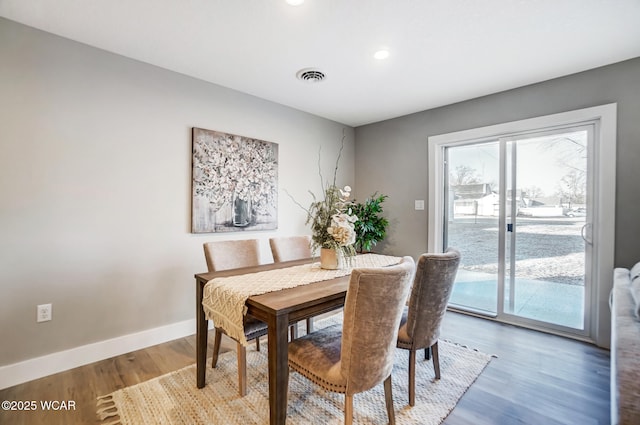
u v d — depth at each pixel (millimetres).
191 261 2824
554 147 2889
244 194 3178
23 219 2021
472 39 2158
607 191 2516
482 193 3363
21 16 1929
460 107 3408
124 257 2445
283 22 1976
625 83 2449
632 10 1826
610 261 2504
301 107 3637
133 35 2143
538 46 2250
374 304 1323
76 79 2215
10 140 1976
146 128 2551
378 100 3385
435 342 1974
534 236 3006
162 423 1626
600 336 2549
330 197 2246
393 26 2012
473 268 3432
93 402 1805
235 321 1552
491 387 1979
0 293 1948
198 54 2406
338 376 1380
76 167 2219
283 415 1400
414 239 3814
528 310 3031
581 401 1831
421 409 1756
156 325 2621
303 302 1456
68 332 2197
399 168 3973
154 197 2596
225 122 3043
